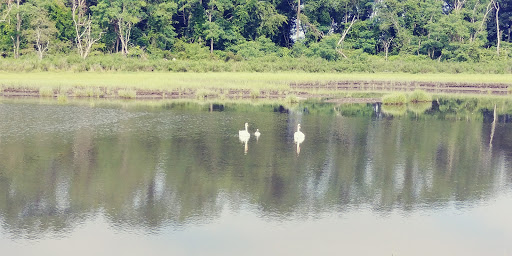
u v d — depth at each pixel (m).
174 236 21.66
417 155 35.00
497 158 34.56
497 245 21.47
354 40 123.31
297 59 105.94
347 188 27.67
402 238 21.89
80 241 21.05
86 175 28.88
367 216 24.05
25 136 37.97
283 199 25.81
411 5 119.94
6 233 21.59
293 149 35.84
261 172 30.09
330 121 47.91
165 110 52.34
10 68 83.12
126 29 105.19
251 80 78.19
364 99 65.88
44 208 24.11
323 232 22.30
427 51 118.12
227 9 117.56
